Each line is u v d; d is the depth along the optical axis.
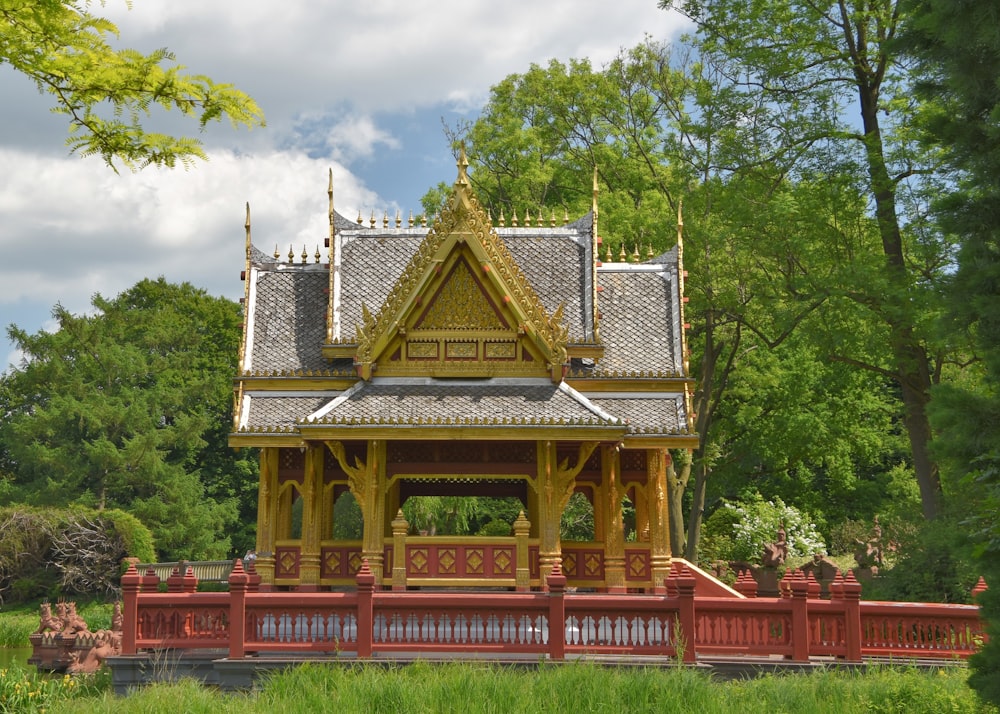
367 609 18.09
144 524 69.44
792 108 37.03
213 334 86.81
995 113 12.90
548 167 53.09
